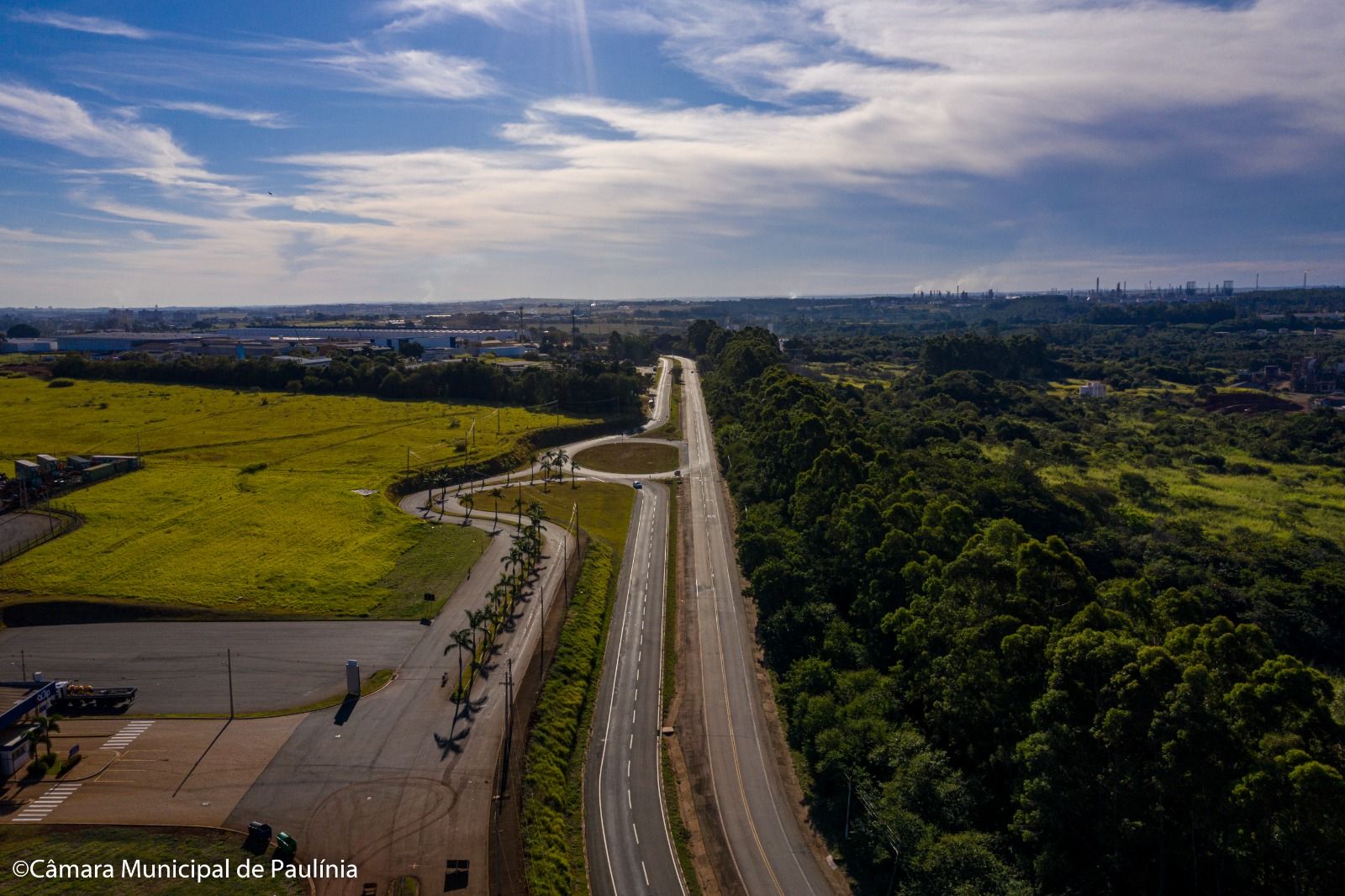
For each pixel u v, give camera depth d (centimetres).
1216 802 6875
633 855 8538
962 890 7494
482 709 10569
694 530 19038
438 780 9100
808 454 18188
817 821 9150
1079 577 9925
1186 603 9269
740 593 15288
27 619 12719
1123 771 7425
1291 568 15838
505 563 15812
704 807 9338
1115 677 7556
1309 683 7138
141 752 9431
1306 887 6519
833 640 11619
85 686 10544
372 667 11625
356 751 9606
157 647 12038
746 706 11444
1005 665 9119
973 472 19812
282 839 7894
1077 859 7744
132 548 15375
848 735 9475
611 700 11550
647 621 14138
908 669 10838
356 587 14288
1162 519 18462
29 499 18012
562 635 12800
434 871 7756
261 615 13062
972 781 8894
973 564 10312
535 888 7688
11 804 8462
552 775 9512
